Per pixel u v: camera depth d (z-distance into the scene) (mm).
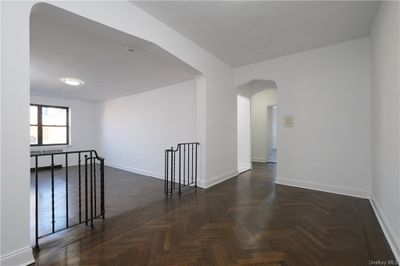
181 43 3074
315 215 2562
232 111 4684
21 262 1548
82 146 7430
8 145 1474
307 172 3723
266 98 6953
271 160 7195
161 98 5344
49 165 6605
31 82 4805
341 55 3350
